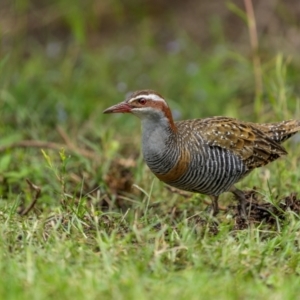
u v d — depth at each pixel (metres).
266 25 20.53
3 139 14.93
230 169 12.34
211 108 17.83
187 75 18.97
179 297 9.11
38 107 17.55
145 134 12.04
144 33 20.78
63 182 12.45
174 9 21.77
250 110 17.67
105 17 21.50
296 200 12.23
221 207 12.88
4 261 10.09
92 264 10.00
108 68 19.70
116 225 11.48
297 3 20.92
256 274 10.05
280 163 13.64
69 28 21.08
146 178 13.81
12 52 19.20
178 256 10.38
